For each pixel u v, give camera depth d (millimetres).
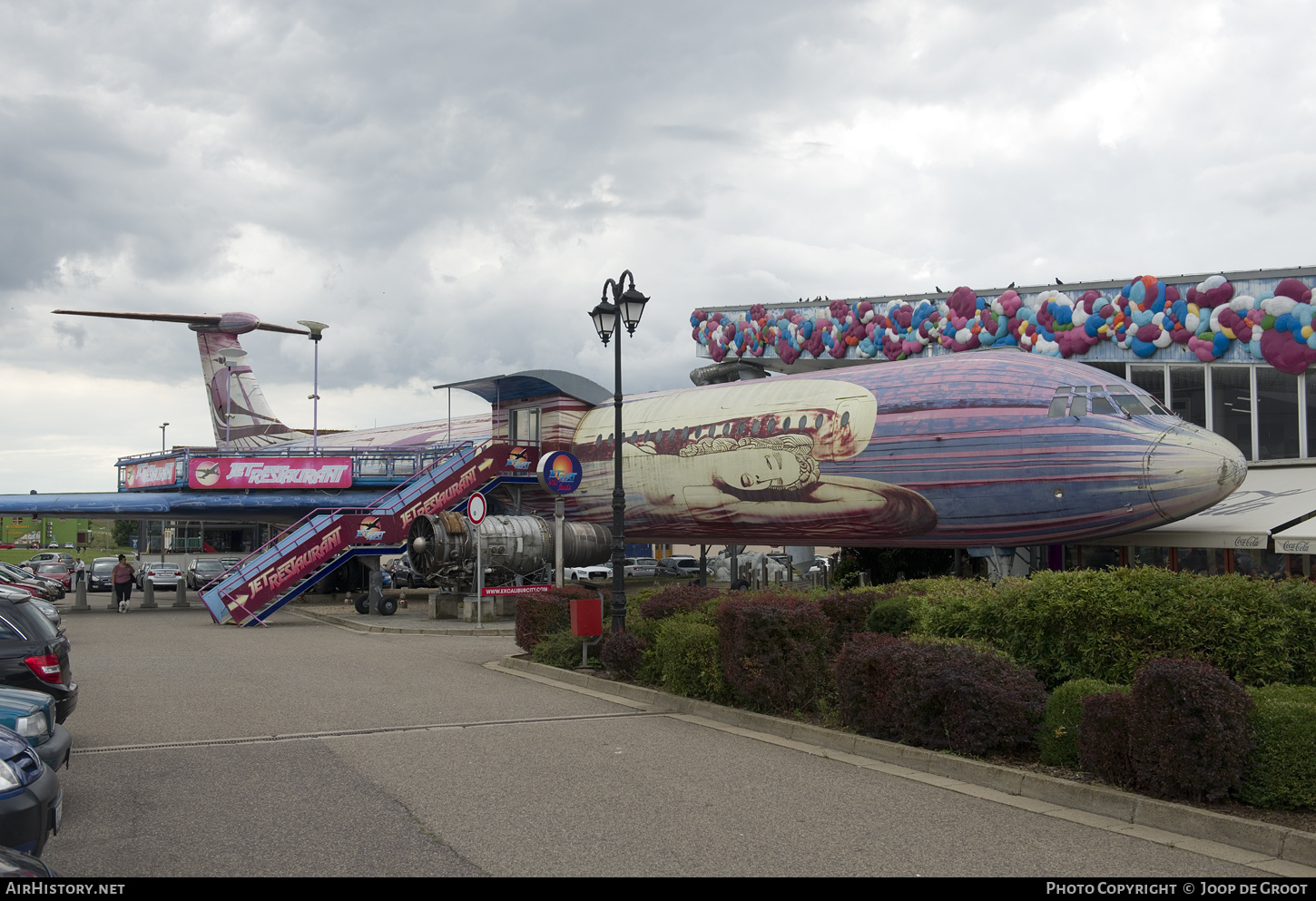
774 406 29938
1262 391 28875
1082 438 23297
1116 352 32250
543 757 10672
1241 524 22531
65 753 8703
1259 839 7430
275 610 29891
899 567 31109
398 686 15938
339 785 9438
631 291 18328
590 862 7164
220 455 41969
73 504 39500
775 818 8273
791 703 12609
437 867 7066
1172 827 7953
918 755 10180
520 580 32156
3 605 10734
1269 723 8117
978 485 24781
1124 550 27359
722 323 48281
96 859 7258
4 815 6367
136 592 53250
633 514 34250
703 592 17828
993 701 10008
